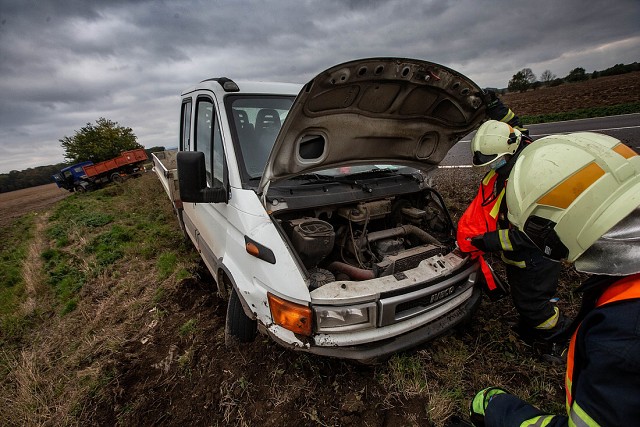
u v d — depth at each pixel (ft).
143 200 30.91
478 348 7.46
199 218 10.25
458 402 6.15
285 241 5.87
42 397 7.84
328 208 7.24
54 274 16.21
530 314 6.94
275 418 6.21
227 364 7.63
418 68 5.63
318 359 7.23
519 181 3.26
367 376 6.86
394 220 8.59
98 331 10.44
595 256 2.59
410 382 6.57
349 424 5.97
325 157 6.79
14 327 12.09
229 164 7.23
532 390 6.42
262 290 5.99
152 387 7.50
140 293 12.51
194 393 7.09
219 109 7.79
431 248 7.20
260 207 6.23
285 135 5.73
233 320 7.51
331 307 5.33
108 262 16.24
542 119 44.16
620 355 2.15
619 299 2.41
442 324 6.33
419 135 7.63
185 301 11.04
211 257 9.25
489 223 6.53
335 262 7.07
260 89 8.59
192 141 10.05
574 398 2.59
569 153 2.86
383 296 5.52
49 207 45.47
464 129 7.99
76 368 8.79
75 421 7.02
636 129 27.22
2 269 20.01
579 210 2.62
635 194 2.41
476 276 7.06
